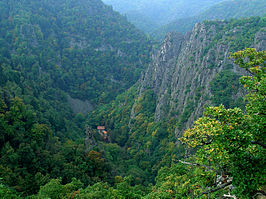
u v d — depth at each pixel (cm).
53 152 5859
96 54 19350
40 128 5966
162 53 11512
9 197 3025
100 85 17012
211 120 1628
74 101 15175
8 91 6862
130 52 19488
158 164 6962
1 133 4972
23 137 5484
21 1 18125
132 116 11094
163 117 9050
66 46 18550
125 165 7631
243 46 6700
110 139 10569
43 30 17725
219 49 7450
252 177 1462
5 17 15962
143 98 11256
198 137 1633
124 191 3716
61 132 8312
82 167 5409
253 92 1881
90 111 14850
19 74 9556
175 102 8675
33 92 9625
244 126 1572
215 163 1666
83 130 10700
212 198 1992
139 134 9612
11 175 4300
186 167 3966
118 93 16450
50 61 15738
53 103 11444
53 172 4994
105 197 3462
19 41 14138
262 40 6319
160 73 11281
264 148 1554
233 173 1545
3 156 4638
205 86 7175
